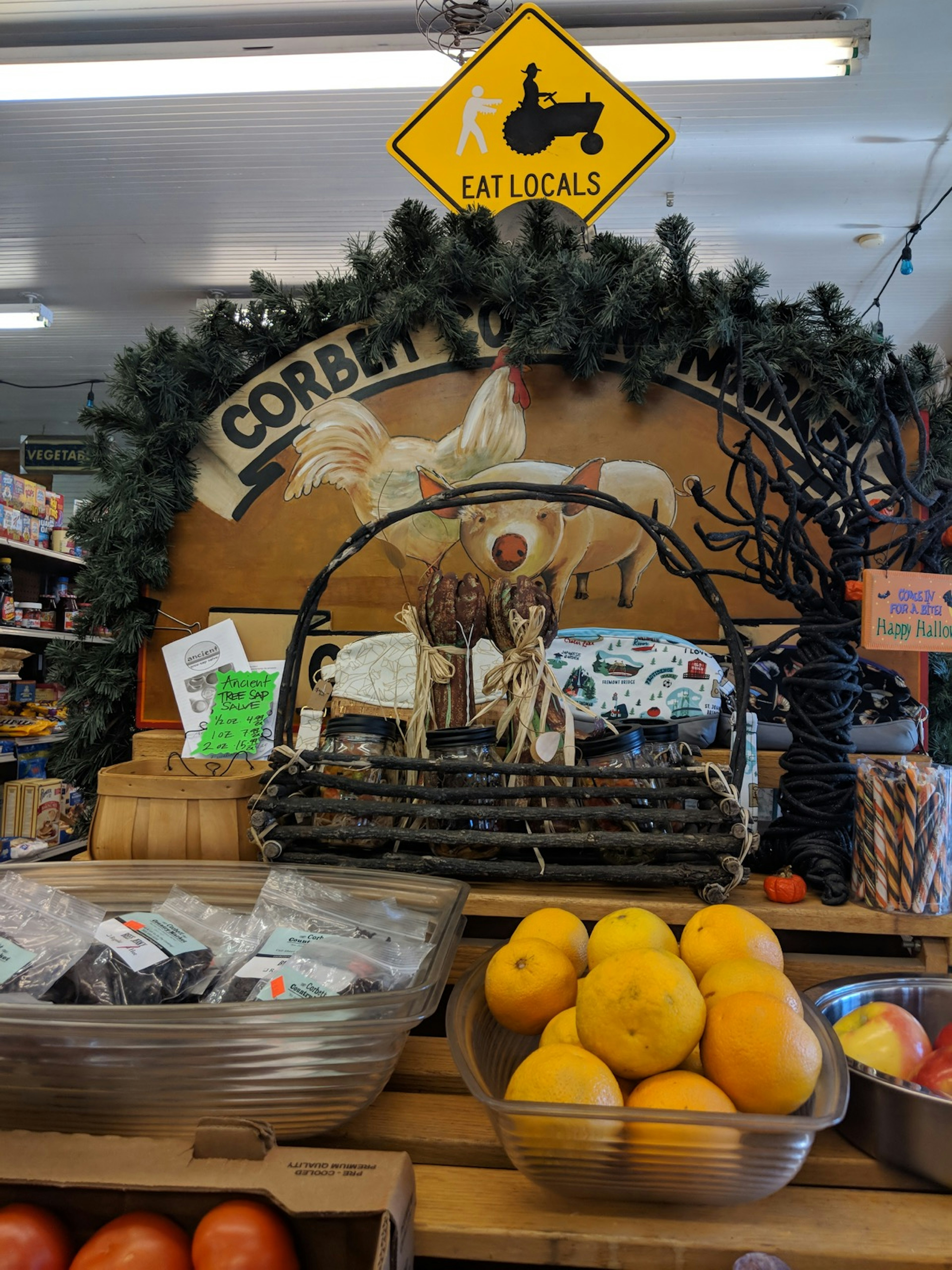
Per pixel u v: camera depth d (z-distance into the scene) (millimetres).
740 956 821
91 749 1589
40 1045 687
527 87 1888
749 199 4734
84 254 5438
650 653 1310
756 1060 682
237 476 1617
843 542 1103
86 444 1615
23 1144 675
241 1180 631
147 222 5031
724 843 963
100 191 4684
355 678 1283
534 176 1892
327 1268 629
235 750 1317
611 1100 674
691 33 3051
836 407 1496
